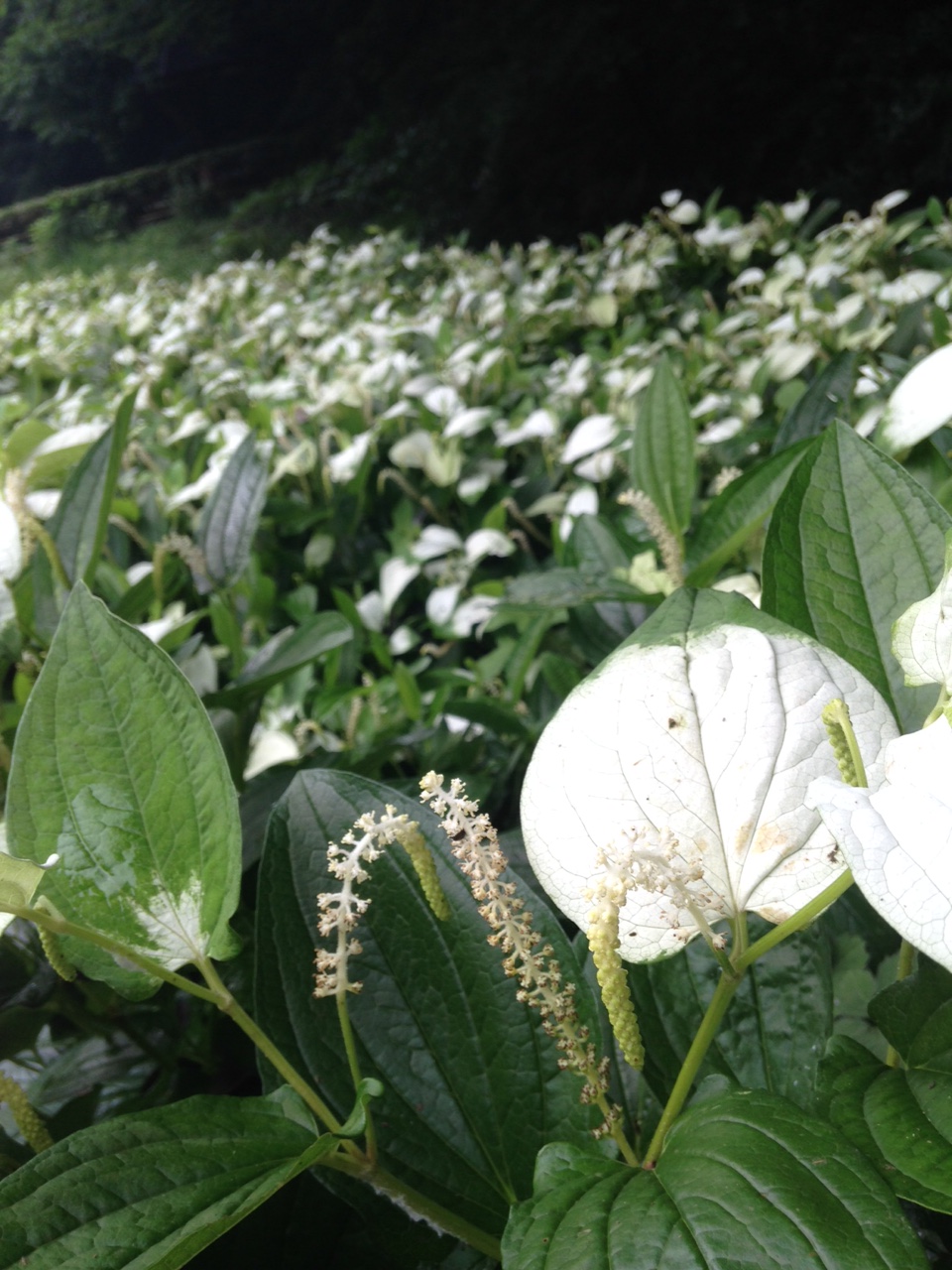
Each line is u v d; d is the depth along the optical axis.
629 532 2.73
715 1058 1.04
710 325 4.70
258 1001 1.04
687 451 1.91
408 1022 1.02
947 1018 0.85
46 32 28.31
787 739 0.83
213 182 25.89
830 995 1.03
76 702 0.98
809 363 3.53
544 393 4.23
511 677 2.38
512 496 3.55
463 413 3.52
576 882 0.84
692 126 15.56
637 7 15.34
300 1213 1.15
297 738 2.45
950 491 1.49
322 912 1.06
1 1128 1.45
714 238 6.10
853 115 14.31
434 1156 0.99
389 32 21.84
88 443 2.13
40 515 2.13
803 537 1.07
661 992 1.07
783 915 0.82
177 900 0.98
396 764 2.45
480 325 5.63
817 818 0.82
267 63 28.23
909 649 0.81
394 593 3.16
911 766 0.68
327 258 9.85
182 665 2.05
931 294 3.52
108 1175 0.82
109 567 2.53
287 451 3.89
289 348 5.76
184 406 4.56
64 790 0.97
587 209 16.38
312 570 3.46
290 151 25.62
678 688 0.87
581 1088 0.97
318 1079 1.01
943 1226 1.00
